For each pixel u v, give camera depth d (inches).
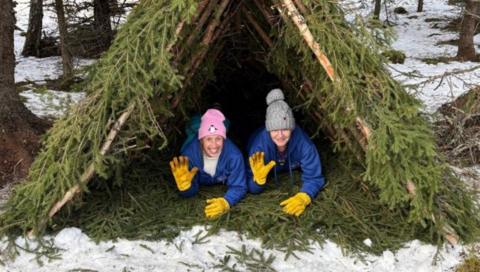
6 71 196.2
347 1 140.5
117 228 134.3
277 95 148.6
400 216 139.4
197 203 147.8
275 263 125.3
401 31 703.7
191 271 122.0
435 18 767.7
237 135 201.3
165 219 139.8
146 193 148.6
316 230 136.8
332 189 150.3
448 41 617.9
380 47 135.3
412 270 125.0
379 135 126.2
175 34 128.3
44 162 132.0
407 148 126.1
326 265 125.3
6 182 177.9
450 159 197.8
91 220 137.3
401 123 128.5
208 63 157.0
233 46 174.2
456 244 131.5
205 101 191.2
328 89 133.5
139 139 137.9
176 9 128.2
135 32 131.3
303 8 132.2
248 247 130.9
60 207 130.0
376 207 144.1
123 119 127.7
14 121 195.2
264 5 149.1
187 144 153.7
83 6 342.3
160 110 136.2
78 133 126.7
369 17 137.3
